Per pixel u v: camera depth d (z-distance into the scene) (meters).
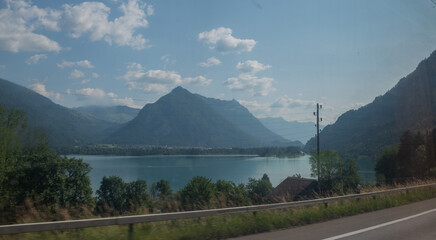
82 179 27.83
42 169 24.80
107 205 9.27
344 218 10.91
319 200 11.86
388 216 11.20
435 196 17.73
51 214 8.13
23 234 6.59
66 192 26.14
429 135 46.66
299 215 10.07
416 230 8.70
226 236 7.96
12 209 7.99
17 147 23.44
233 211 9.25
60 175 25.92
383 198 14.55
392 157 53.88
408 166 48.16
